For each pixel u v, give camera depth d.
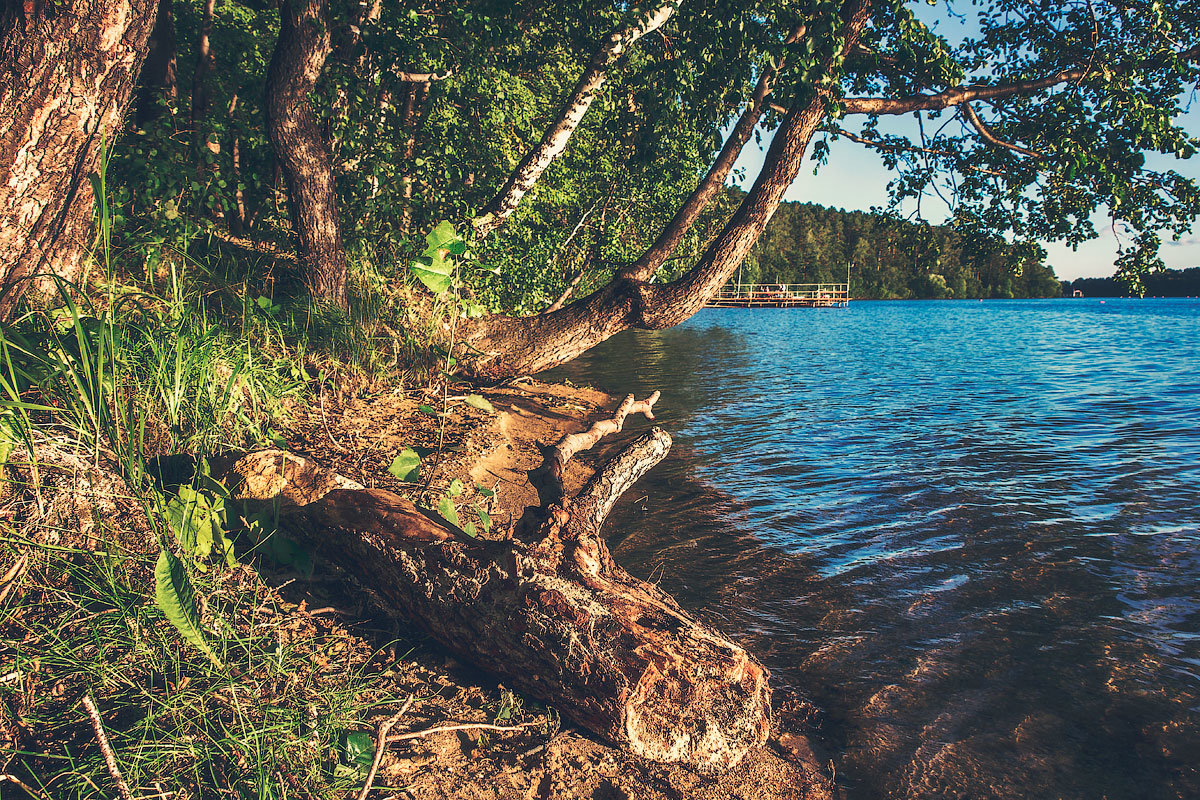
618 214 13.70
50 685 2.16
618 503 5.42
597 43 7.64
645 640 2.39
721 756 2.45
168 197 5.98
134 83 3.47
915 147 8.68
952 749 2.60
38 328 3.44
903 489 5.84
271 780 1.95
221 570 2.82
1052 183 8.30
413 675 2.68
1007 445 7.57
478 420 6.12
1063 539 4.66
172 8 9.12
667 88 6.77
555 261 11.87
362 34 6.57
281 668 2.38
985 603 3.74
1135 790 2.39
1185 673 3.07
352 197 7.30
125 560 2.50
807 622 3.53
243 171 8.27
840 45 5.84
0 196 3.14
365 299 6.77
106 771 1.88
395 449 4.77
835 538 4.69
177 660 2.22
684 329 30.50
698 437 7.90
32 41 3.01
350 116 7.11
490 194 9.02
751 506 5.36
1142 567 4.19
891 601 3.77
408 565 2.78
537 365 6.98
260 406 4.20
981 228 9.31
